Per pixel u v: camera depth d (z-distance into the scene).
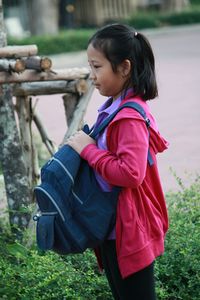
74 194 3.35
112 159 3.27
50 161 3.40
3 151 5.26
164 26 30.19
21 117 5.59
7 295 4.23
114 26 3.39
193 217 5.15
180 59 19.42
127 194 3.31
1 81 4.93
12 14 29.23
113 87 3.41
